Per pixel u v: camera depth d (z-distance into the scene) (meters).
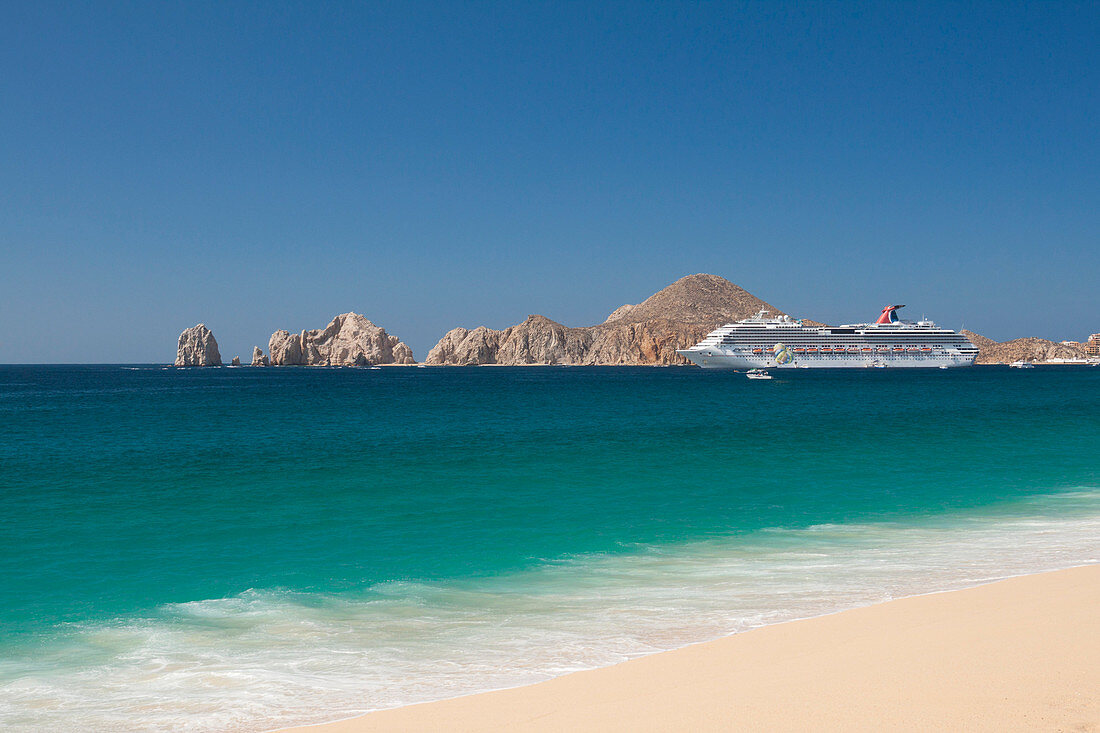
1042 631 8.72
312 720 7.50
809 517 19.72
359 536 17.88
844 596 11.91
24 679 9.10
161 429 47.41
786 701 6.81
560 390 119.69
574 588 13.16
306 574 14.50
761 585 12.90
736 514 20.22
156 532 18.38
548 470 28.61
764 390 115.75
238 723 7.52
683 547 16.42
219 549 16.64
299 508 21.34
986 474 26.98
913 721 6.12
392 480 26.30
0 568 15.04
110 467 29.62
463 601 12.47
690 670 8.14
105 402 84.56
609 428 47.09
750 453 33.66
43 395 104.62
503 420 54.53
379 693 8.28
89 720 7.75
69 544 17.14
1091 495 22.53
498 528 18.67
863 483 25.25
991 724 5.96
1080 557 14.27
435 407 72.50
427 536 17.84
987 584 11.86
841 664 7.89
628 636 10.18
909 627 9.36
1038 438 39.59
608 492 23.83
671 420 53.78
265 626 11.24
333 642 10.36
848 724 6.14
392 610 11.99
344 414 62.00
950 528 17.94
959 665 7.57
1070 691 6.64
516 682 8.48
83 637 10.83
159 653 10.06
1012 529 17.61
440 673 8.91
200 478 26.78
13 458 32.56
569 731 6.47
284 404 79.38
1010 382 153.62
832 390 115.19
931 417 55.44
